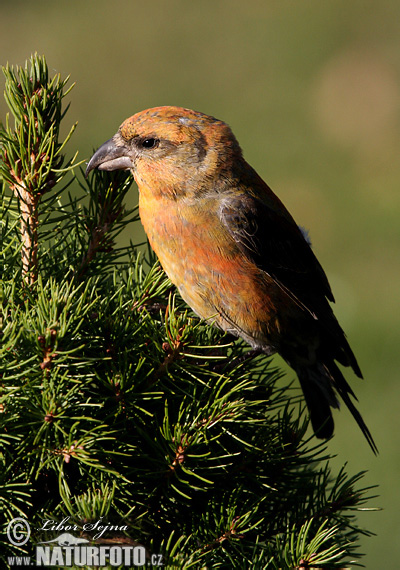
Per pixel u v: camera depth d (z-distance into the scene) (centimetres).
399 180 1864
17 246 466
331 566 395
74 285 455
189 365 425
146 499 410
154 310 482
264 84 2289
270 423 456
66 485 366
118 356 408
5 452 384
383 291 1519
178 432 396
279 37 2516
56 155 455
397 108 2119
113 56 2414
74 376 382
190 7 2750
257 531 430
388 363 1322
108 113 2125
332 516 436
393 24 2494
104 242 486
